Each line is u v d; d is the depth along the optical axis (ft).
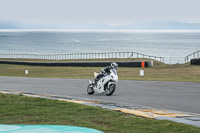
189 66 134.72
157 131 24.88
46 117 32.01
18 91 60.34
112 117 31.12
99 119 30.22
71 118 31.12
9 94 52.75
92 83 54.44
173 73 105.60
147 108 37.11
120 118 30.45
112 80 51.55
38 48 599.57
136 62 143.43
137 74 107.14
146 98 47.62
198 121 28.60
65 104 39.99
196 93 52.08
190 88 59.16
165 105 40.70
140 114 32.45
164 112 34.12
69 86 69.56
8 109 37.06
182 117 30.73
